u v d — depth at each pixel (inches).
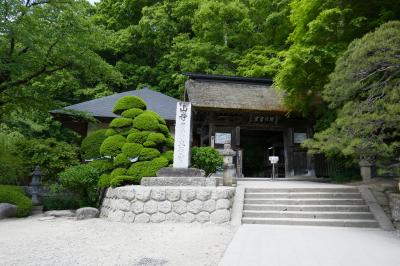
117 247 195.9
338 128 298.8
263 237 224.4
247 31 804.6
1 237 231.8
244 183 439.2
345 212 297.6
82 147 486.9
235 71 817.5
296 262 159.6
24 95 479.2
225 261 161.3
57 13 426.9
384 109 262.1
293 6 477.4
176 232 246.2
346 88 283.0
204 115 584.7
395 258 167.5
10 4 388.8
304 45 443.2
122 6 1001.5
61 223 300.7
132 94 722.8
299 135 585.9
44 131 696.4
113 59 1019.3
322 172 562.6
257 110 531.2
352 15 422.9
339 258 167.5
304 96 496.7
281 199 326.0
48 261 162.9
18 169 418.6
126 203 304.8
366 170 454.9
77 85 600.4
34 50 411.2
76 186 380.2
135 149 355.6
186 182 331.0
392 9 402.3
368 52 260.2
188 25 979.9
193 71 797.9
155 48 994.1
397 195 284.8
